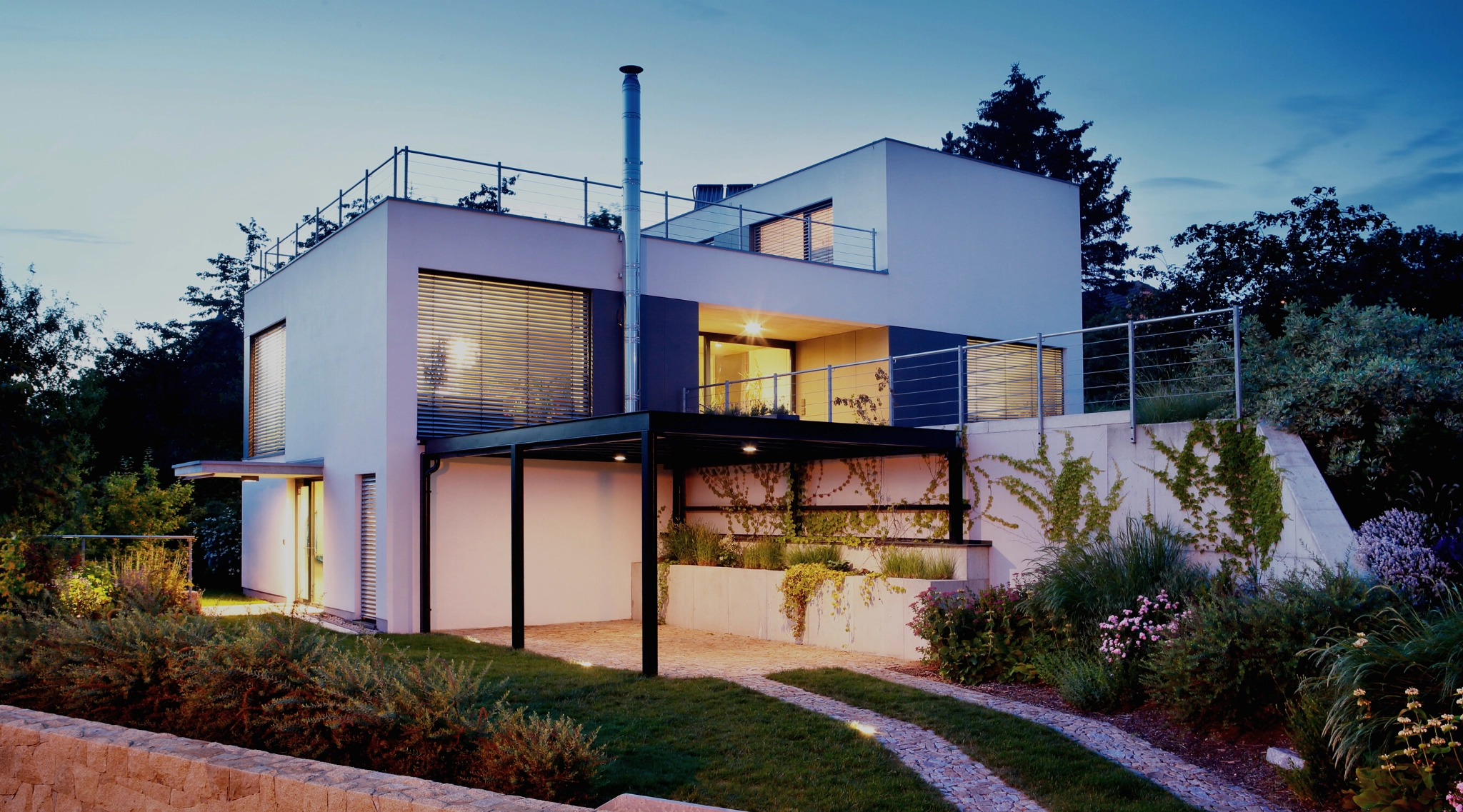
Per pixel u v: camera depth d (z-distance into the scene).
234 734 6.17
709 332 16.77
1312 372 9.39
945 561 10.99
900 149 16.56
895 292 16.34
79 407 20.09
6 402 13.12
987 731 6.89
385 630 12.08
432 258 12.58
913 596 10.30
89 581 10.09
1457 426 9.05
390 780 4.51
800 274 15.43
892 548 11.41
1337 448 9.18
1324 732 5.30
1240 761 6.18
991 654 8.88
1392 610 6.29
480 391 12.94
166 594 10.36
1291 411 9.20
